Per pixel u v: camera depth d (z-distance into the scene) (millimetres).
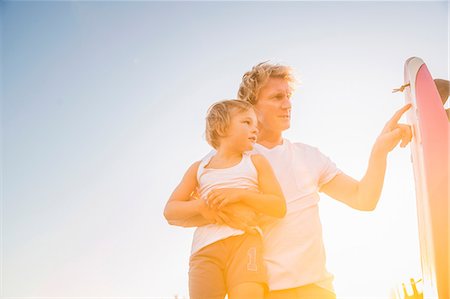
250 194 1528
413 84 1570
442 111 1508
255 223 1531
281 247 1547
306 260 1542
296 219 1580
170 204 1606
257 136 1730
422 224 1578
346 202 1713
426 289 1577
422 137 1489
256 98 1746
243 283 1462
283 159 1665
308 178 1653
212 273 1491
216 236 1519
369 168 1670
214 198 1534
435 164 1458
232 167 1610
